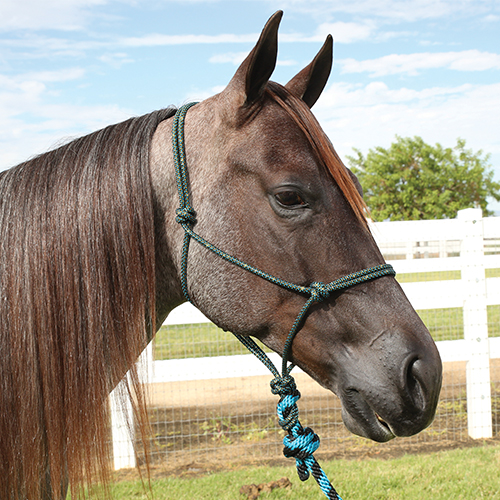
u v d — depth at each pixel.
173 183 1.49
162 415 5.07
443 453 4.12
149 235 1.44
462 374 6.07
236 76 1.45
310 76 1.63
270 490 3.51
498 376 5.80
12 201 1.44
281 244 1.36
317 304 1.37
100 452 1.39
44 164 1.50
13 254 1.39
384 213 26.75
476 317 4.43
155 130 1.58
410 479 3.63
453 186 27.61
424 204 27.36
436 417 4.88
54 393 1.35
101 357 1.37
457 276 10.16
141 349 1.45
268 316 1.41
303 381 6.00
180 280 1.56
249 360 4.23
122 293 1.42
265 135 1.39
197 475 3.89
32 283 1.37
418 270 4.33
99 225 1.41
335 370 1.38
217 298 1.44
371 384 1.29
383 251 7.04
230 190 1.41
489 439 4.44
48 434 1.35
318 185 1.35
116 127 1.57
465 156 27.66
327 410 5.03
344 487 3.52
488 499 3.29
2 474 1.35
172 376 4.18
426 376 1.26
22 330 1.36
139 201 1.44
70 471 1.35
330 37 1.56
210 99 1.60
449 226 4.34
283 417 1.45
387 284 1.38
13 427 1.36
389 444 4.42
